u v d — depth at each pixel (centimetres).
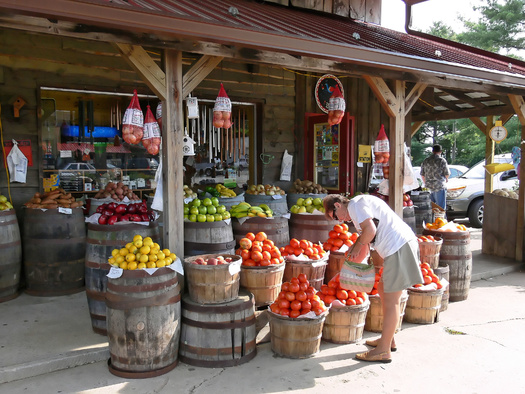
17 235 537
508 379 361
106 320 389
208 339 376
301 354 395
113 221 427
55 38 596
